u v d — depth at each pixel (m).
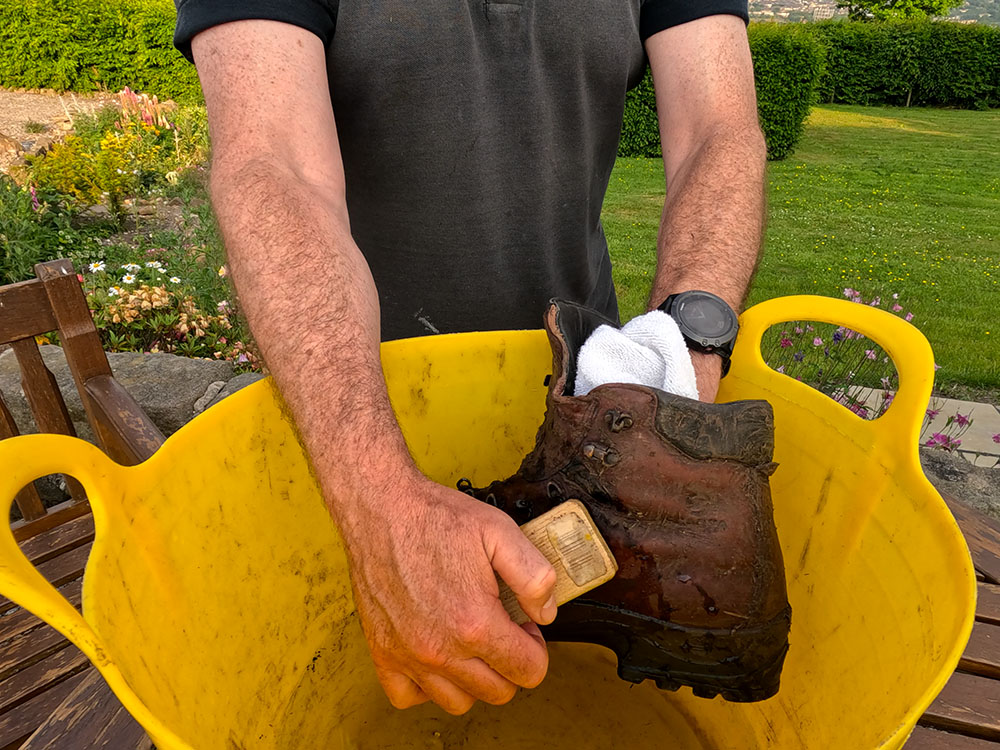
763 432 0.67
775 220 7.20
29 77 11.23
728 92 1.04
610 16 1.05
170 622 0.74
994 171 10.32
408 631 0.56
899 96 17.20
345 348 0.65
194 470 0.80
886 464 0.80
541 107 1.06
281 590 0.95
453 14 0.95
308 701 1.00
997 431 3.16
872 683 0.75
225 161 0.77
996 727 1.00
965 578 0.62
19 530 1.64
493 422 1.07
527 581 0.55
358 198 1.12
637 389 0.67
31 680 1.27
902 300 4.91
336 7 0.92
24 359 1.63
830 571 0.88
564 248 1.22
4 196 4.45
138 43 11.39
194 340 3.22
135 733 0.93
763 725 0.94
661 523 0.68
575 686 1.05
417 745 0.99
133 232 5.07
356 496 0.59
